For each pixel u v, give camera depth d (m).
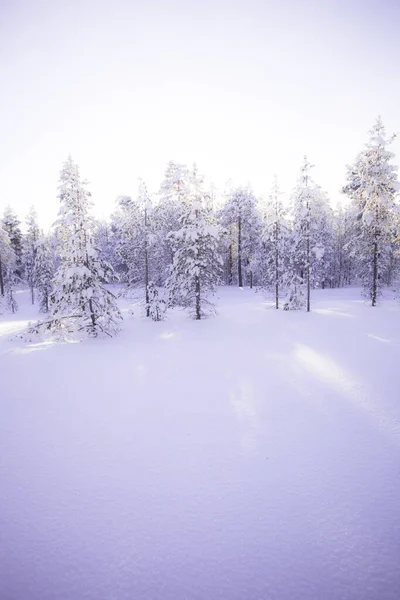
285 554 3.81
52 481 5.24
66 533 4.16
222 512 4.48
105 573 3.61
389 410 7.61
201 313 23.20
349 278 53.72
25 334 17.50
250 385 9.42
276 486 5.02
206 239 21.38
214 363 11.71
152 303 22.42
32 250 42.47
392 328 17.09
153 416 7.54
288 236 27.86
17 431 6.92
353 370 10.48
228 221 40.94
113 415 7.63
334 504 4.61
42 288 36.03
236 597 3.34
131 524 4.29
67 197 15.94
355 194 27.94
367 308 24.97
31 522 4.36
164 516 4.42
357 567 3.64
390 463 5.59
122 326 20.67
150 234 21.78
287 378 9.94
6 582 3.51
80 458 5.90
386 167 23.70
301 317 22.22
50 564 3.72
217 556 3.80
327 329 17.61
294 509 4.52
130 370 11.08
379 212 24.55
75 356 13.12
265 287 31.61
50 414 7.73
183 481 5.18
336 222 52.59
